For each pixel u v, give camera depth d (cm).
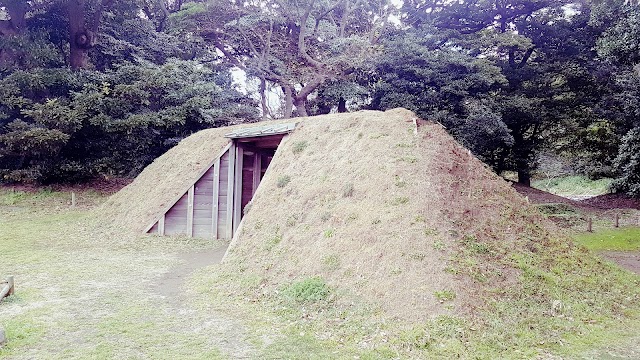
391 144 1011
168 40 2859
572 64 2512
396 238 762
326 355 557
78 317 693
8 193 2128
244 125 1644
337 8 3234
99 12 2416
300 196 1025
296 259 862
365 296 694
